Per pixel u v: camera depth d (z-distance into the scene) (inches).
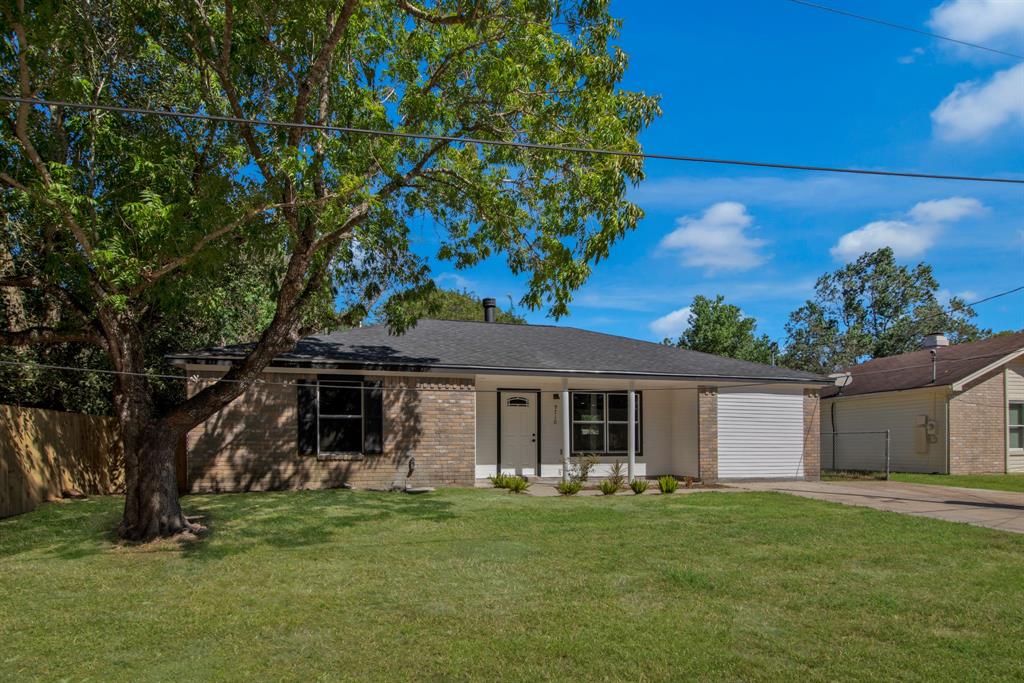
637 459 737.6
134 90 412.8
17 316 573.0
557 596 260.7
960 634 219.6
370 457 583.2
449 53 396.5
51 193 305.0
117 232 338.3
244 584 278.1
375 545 350.0
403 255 462.0
